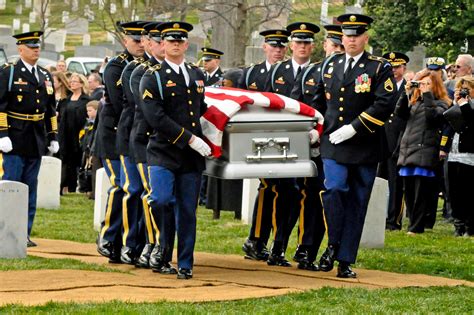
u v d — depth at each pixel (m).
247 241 19.66
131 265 18.75
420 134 24.02
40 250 20.50
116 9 66.56
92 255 20.06
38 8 77.25
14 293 15.08
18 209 18.84
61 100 32.97
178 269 17.19
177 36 16.89
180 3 43.03
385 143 17.69
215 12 40.28
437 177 24.86
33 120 21.78
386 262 19.45
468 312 14.58
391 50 46.81
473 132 23.55
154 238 18.08
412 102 24.11
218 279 17.06
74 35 76.56
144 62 18.12
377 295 15.62
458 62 26.22
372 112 17.16
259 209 19.42
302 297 15.34
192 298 15.01
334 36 19.06
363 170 17.55
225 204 26.48
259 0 45.81
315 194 18.50
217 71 26.86
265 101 17.08
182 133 16.70
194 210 17.17
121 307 14.05
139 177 18.72
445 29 45.56
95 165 31.20
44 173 29.22
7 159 21.59
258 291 15.82
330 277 17.55
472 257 20.33
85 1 75.94
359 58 17.48
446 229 25.39
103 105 19.42
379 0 47.25
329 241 17.66
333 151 17.41
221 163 17.12
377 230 21.52
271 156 17.11
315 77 18.64
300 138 17.27
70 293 15.19
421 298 15.50
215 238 22.97
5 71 21.59
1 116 21.47
